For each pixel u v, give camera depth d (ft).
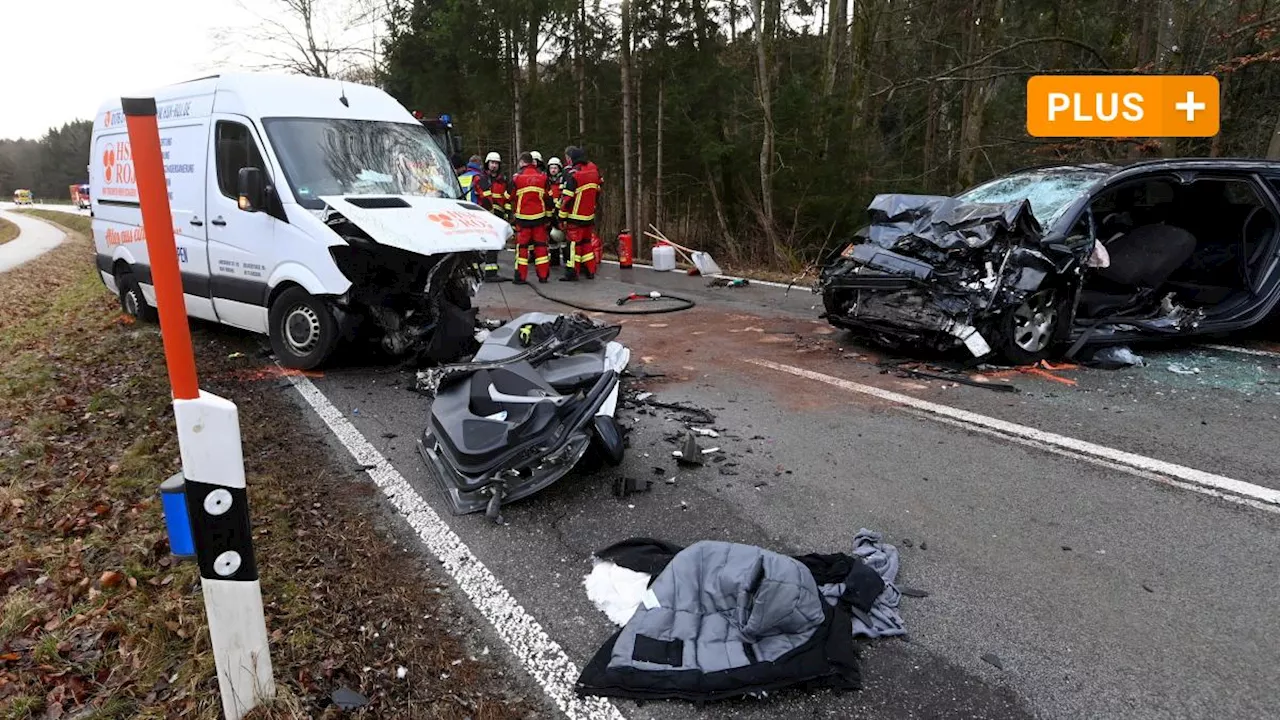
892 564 10.22
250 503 12.33
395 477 13.70
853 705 7.80
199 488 6.74
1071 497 12.30
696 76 58.29
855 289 21.20
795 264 45.50
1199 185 23.09
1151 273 21.15
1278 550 10.48
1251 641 8.62
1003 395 17.61
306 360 20.38
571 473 13.74
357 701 7.91
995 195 22.40
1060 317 19.63
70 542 11.43
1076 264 19.02
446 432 12.71
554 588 10.09
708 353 22.26
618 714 7.76
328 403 18.03
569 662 8.61
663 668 8.14
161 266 6.25
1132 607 9.32
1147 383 18.19
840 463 13.96
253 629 7.31
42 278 55.42
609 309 29.22
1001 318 19.07
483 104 67.72
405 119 23.48
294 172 19.69
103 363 21.94
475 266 20.99
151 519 11.88
